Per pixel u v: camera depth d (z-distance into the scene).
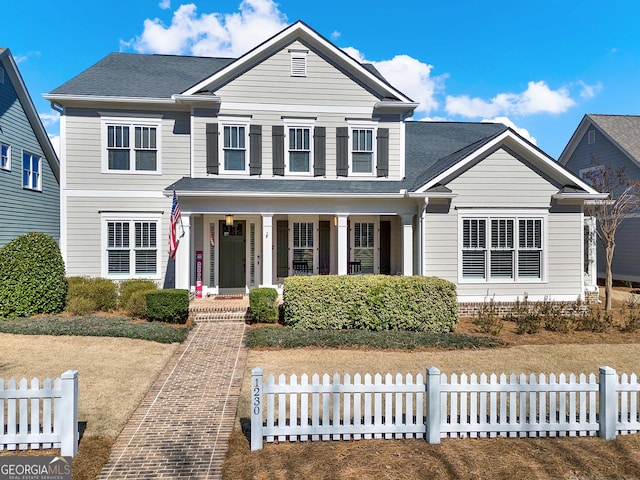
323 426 5.35
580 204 13.20
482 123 20.05
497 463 4.88
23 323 10.19
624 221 22.81
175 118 14.87
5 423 5.88
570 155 26.77
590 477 4.65
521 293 13.08
